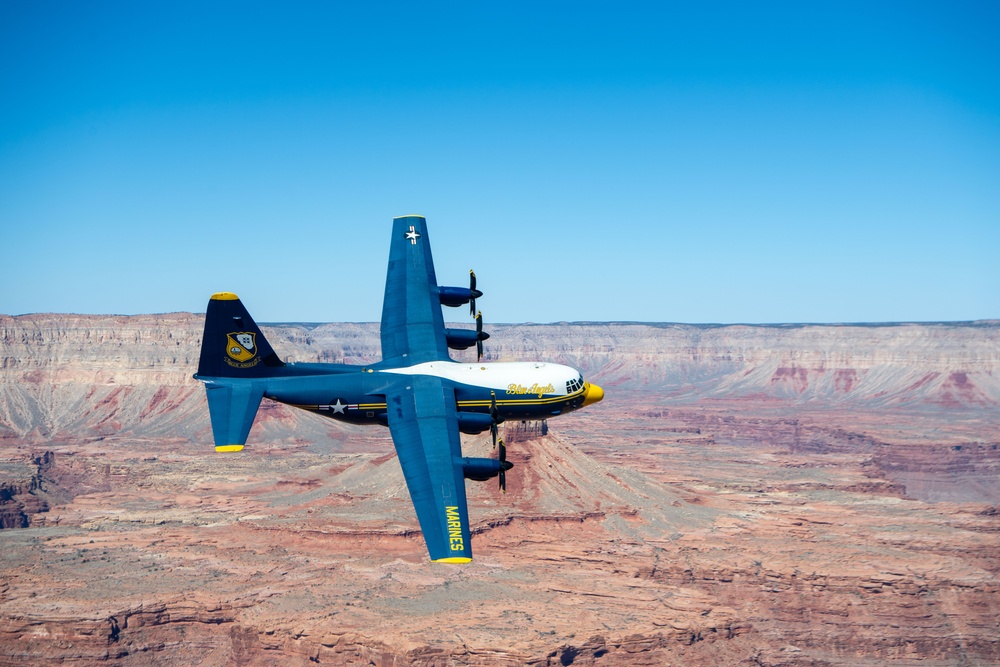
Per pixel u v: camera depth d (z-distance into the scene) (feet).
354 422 234.58
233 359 241.35
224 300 241.76
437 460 205.67
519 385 232.12
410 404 222.89
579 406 238.48
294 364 243.81
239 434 226.79
